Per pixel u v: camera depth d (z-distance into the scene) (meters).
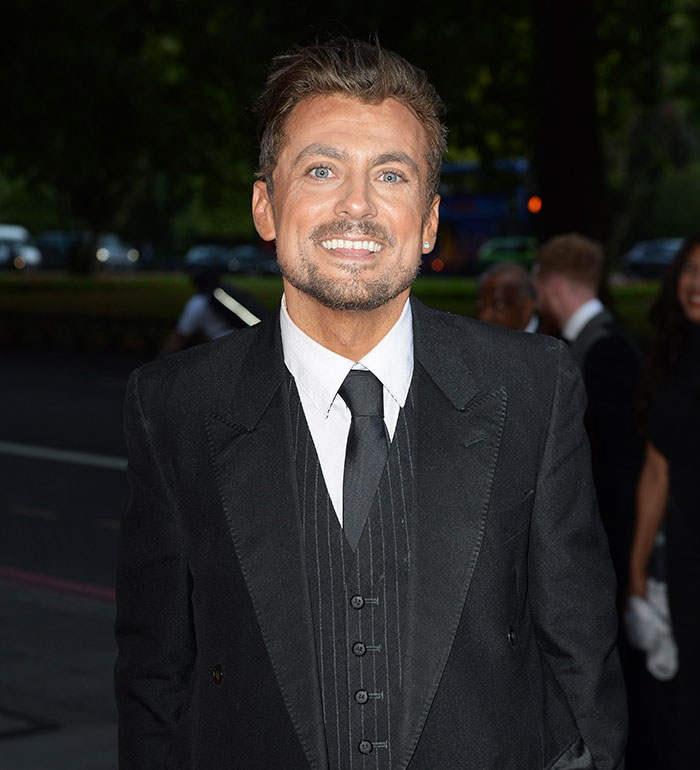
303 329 2.25
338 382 2.23
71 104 25.80
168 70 31.41
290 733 2.14
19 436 14.34
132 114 26.62
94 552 9.09
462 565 2.16
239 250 63.03
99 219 51.69
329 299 2.14
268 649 2.14
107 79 25.66
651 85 26.69
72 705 5.68
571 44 19.16
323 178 2.14
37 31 25.06
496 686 2.17
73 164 28.75
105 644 6.71
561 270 5.22
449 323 2.36
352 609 2.17
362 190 2.11
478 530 2.18
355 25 22.28
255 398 2.25
